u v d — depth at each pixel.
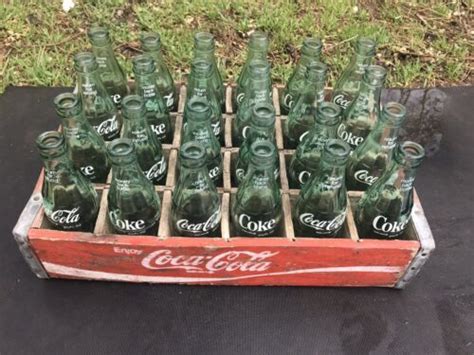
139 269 0.49
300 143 0.53
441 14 1.02
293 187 0.54
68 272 0.50
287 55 0.92
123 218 0.46
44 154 0.42
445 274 0.55
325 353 0.48
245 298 0.52
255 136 0.46
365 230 0.49
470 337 0.50
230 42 0.94
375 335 0.50
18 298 0.51
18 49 0.90
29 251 0.48
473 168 0.67
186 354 0.48
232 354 0.48
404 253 0.47
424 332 0.50
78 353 0.48
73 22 0.95
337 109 0.47
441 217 0.60
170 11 0.97
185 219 0.46
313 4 1.01
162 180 0.53
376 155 0.50
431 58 0.93
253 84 0.52
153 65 0.53
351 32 0.96
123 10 0.98
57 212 0.46
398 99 0.78
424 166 0.67
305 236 0.48
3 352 0.48
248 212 0.46
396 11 1.02
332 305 0.51
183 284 0.52
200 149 0.43
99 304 0.51
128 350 0.48
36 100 0.73
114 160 0.42
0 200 0.59
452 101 0.78
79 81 0.53
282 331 0.50
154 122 0.55
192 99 0.48
